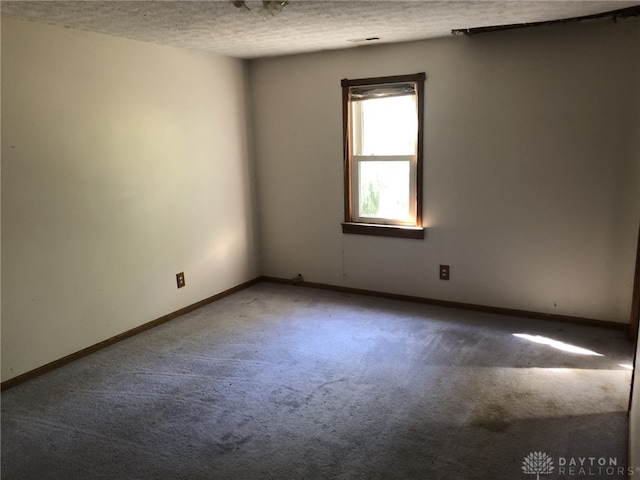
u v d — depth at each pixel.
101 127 3.25
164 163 3.73
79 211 3.16
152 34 3.25
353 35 3.43
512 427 2.32
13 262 2.83
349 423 2.40
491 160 3.60
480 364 2.96
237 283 4.58
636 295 3.11
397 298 4.19
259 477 2.04
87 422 2.48
